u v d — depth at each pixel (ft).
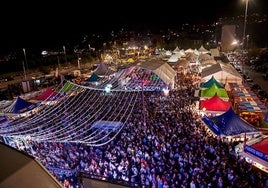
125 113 72.54
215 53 172.76
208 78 90.74
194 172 40.42
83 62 210.18
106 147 51.96
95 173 42.75
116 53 271.69
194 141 50.57
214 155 45.88
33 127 55.88
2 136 44.32
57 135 53.26
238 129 47.19
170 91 93.81
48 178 10.25
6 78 151.43
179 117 66.18
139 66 85.46
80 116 69.41
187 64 134.92
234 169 41.16
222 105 62.23
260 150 37.76
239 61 179.11
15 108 69.26
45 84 122.31
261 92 87.51
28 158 10.32
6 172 9.02
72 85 92.38
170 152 46.32
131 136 55.52
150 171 41.47
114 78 109.50
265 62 158.40
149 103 81.46
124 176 41.27
